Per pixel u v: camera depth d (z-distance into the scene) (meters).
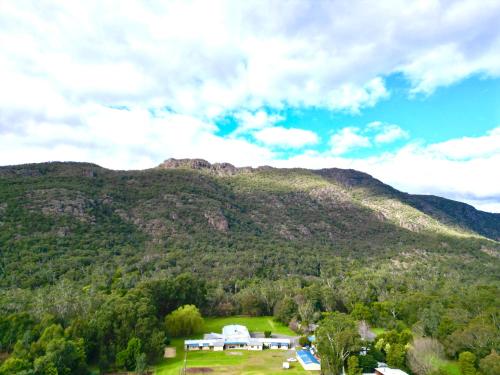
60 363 56.97
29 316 71.75
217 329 99.81
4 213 161.50
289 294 119.38
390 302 107.25
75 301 80.50
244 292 124.25
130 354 65.12
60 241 152.88
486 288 110.44
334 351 64.31
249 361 72.19
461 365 61.25
